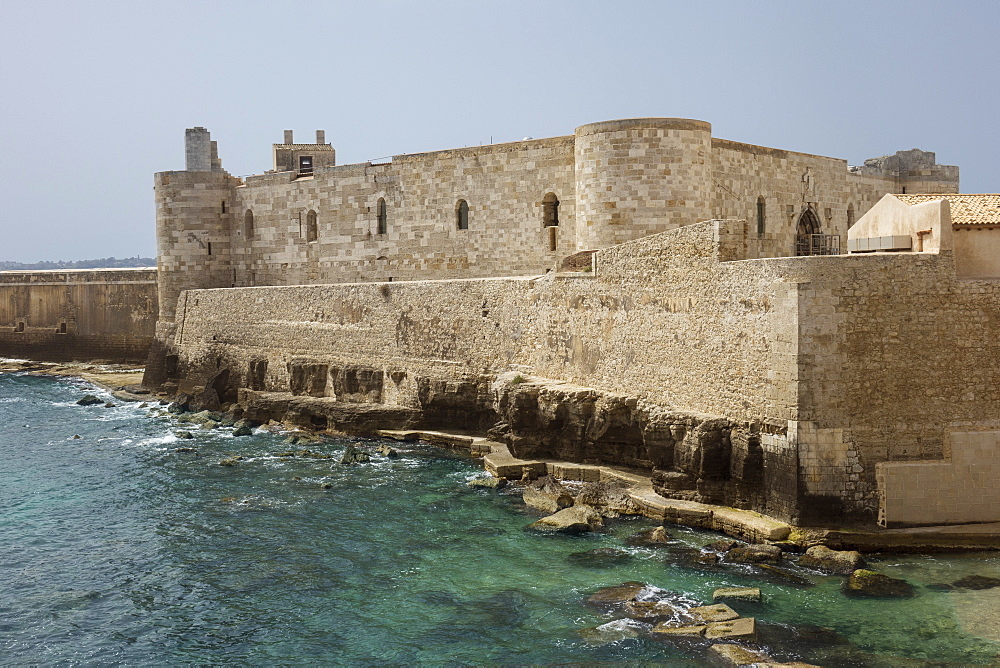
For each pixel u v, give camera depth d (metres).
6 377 77.44
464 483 40.09
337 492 39.47
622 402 37.50
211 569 31.03
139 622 27.12
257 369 60.28
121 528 35.56
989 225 31.03
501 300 46.12
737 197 50.62
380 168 60.12
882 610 25.44
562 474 38.97
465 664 23.75
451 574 29.61
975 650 23.20
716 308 33.09
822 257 29.55
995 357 30.59
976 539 29.33
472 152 54.97
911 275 29.97
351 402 53.09
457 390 47.41
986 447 30.19
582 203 46.81
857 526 29.75
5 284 86.19
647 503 33.91
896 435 30.00
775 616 25.27
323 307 56.78
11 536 34.81
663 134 44.72
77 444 50.47
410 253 58.84
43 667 24.56
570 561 30.11
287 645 25.39
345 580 29.64
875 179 63.44
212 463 45.53
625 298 37.94
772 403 30.67
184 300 67.69
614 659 23.47
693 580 27.97
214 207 69.19
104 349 81.00
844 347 29.69
